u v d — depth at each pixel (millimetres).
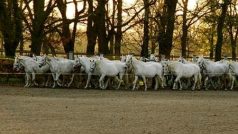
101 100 29219
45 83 39156
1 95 30859
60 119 21500
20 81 40531
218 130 19844
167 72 39938
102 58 38531
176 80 39656
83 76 39094
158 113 24172
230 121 22266
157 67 39125
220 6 54656
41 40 46438
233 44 66625
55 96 31141
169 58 48875
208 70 41844
